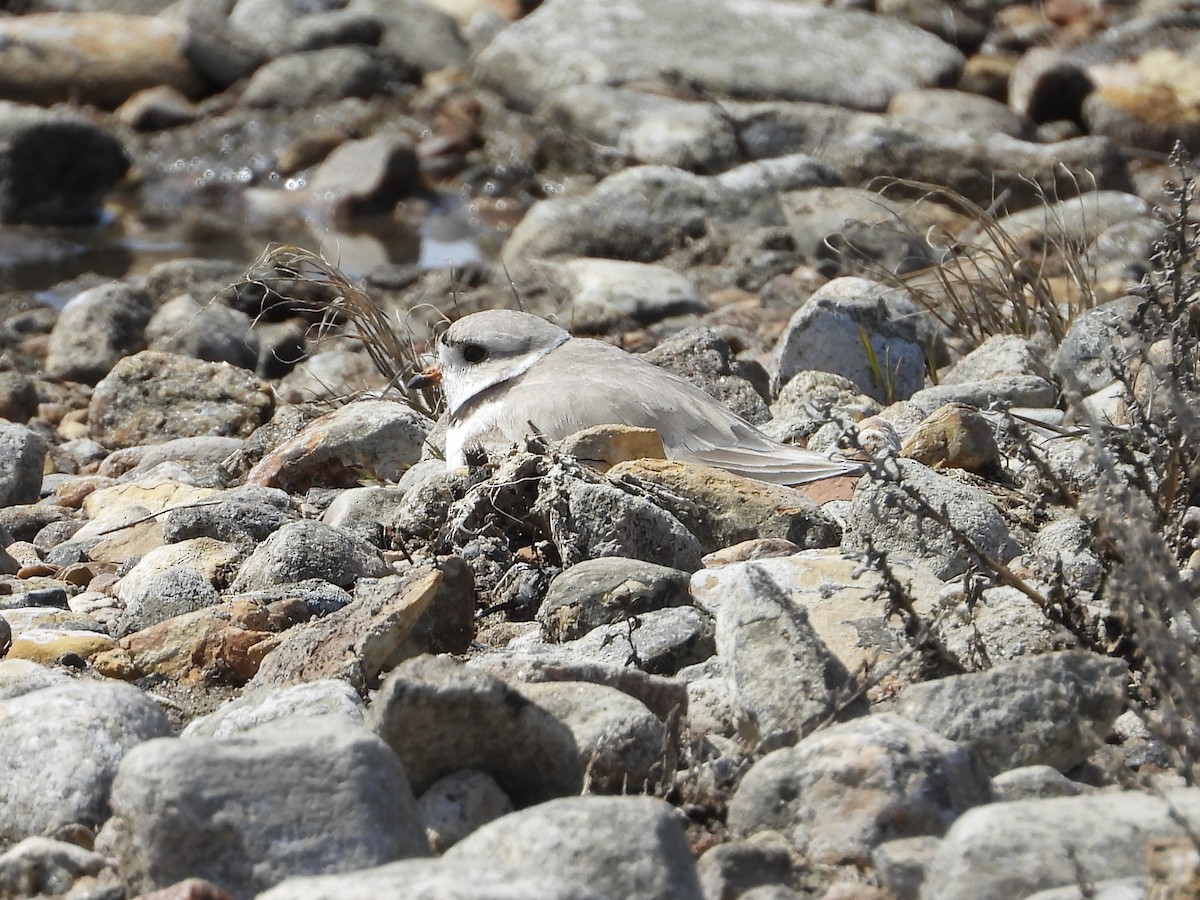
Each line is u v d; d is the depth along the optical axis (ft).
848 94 108.78
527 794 26.30
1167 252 35.14
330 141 113.60
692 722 29.09
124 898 23.54
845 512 41.83
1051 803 23.04
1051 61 106.83
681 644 32.86
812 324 58.59
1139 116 103.96
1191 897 20.27
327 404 61.72
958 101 105.70
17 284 91.04
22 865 24.39
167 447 60.85
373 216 104.88
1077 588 33.63
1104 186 91.20
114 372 66.64
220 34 123.03
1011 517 40.22
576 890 20.27
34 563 45.47
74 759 26.86
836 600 32.19
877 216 86.53
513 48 117.19
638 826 22.49
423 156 111.04
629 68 112.98
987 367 57.26
